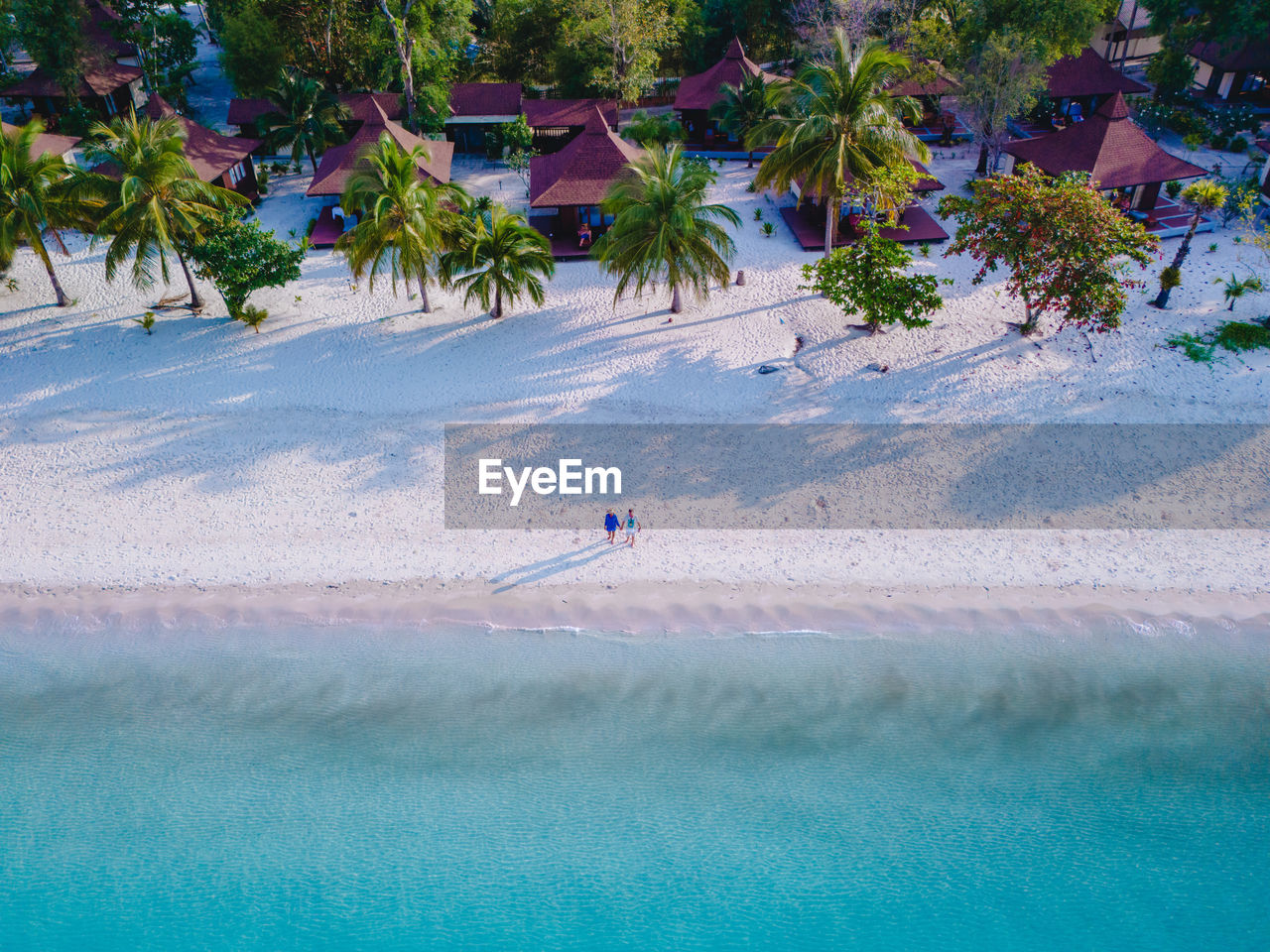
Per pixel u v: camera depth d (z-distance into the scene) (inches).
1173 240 1699.1
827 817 859.4
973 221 1393.9
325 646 1010.7
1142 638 1000.2
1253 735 912.9
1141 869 817.5
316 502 1170.0
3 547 1106.1
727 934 768.9
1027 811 863.1
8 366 1411.2
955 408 1301.7
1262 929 778.2
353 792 885.8
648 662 991.6
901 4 2244.1
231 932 784.9
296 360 1428.4
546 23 2519.7
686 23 2573.8
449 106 2226.9
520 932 777.6
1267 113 2271.2
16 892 812.6
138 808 876.6
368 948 762.8
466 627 1026.1
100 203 1443.2
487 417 1305.4
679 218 1310.3
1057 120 2285.9
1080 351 1400.1
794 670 981.8
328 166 1851.6
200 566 1087.6
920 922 782.5
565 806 872.9
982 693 958.4
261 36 2156.7
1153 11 2203.5
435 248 1402.6
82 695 967.6
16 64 2682.1
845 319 1503.4
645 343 1456.7
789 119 1542.8
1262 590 1039.6
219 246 1391.5
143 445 1257.4
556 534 1129.4
